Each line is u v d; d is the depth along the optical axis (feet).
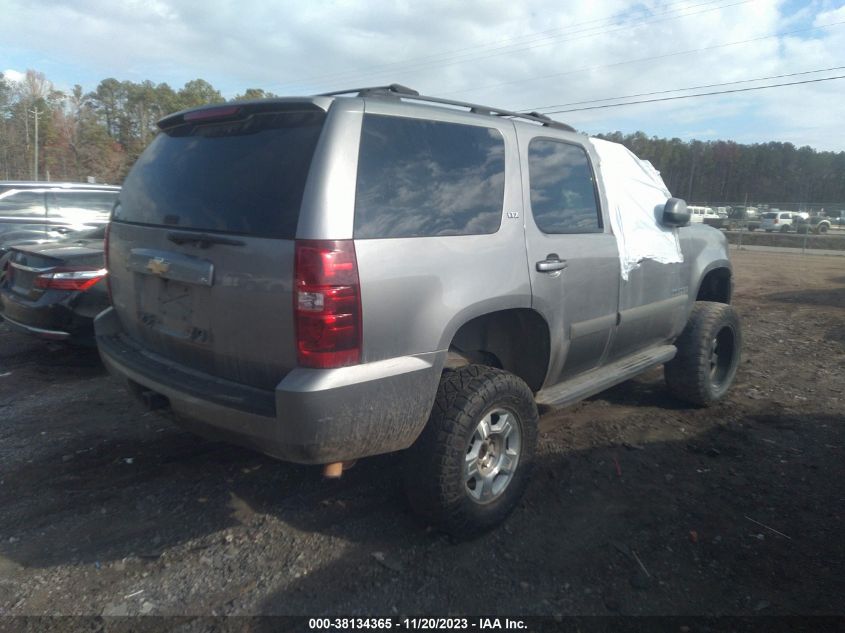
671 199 15.56
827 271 57.06
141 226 10.85
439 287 9.72
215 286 9.32
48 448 13.94
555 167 12.65
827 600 9.41
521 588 9.58
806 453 14.37
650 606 9.25
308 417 8.45
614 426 15.78
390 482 12.64
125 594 9.23
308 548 10.41
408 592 9.42
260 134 9.78
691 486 12.80
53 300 18.01
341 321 8.56
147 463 13.32
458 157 10.59
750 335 26.66
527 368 12.44
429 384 9.66
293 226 8.57
